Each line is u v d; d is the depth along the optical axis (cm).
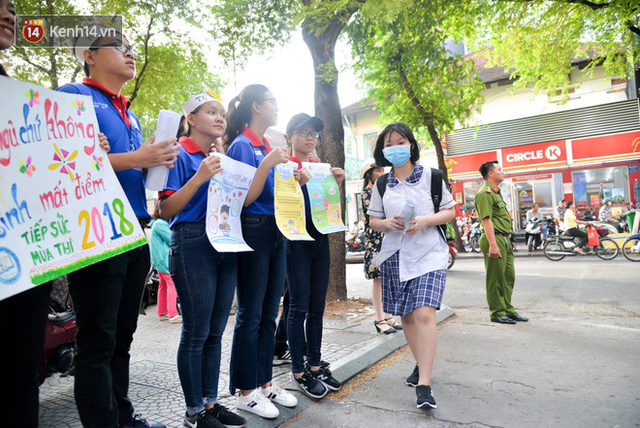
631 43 1117
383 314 449
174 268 228
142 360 385
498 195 506
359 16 859
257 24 626
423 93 1295
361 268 1352
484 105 1803
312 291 303
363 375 336
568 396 275
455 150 1866
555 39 1182
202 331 228
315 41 623
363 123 2219
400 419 254
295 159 308
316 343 302
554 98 1656
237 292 269
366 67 1255
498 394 284
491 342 408
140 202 223
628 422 236
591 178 1605
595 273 860
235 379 260
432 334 274
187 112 246
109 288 193
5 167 147
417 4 993
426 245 290
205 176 215
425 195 296
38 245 153
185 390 227
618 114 1547
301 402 280
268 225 266
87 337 191
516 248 1512
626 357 345
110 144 207
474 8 1081
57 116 169
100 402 190
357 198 2228
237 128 285
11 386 159
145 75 1122
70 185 170
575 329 444
